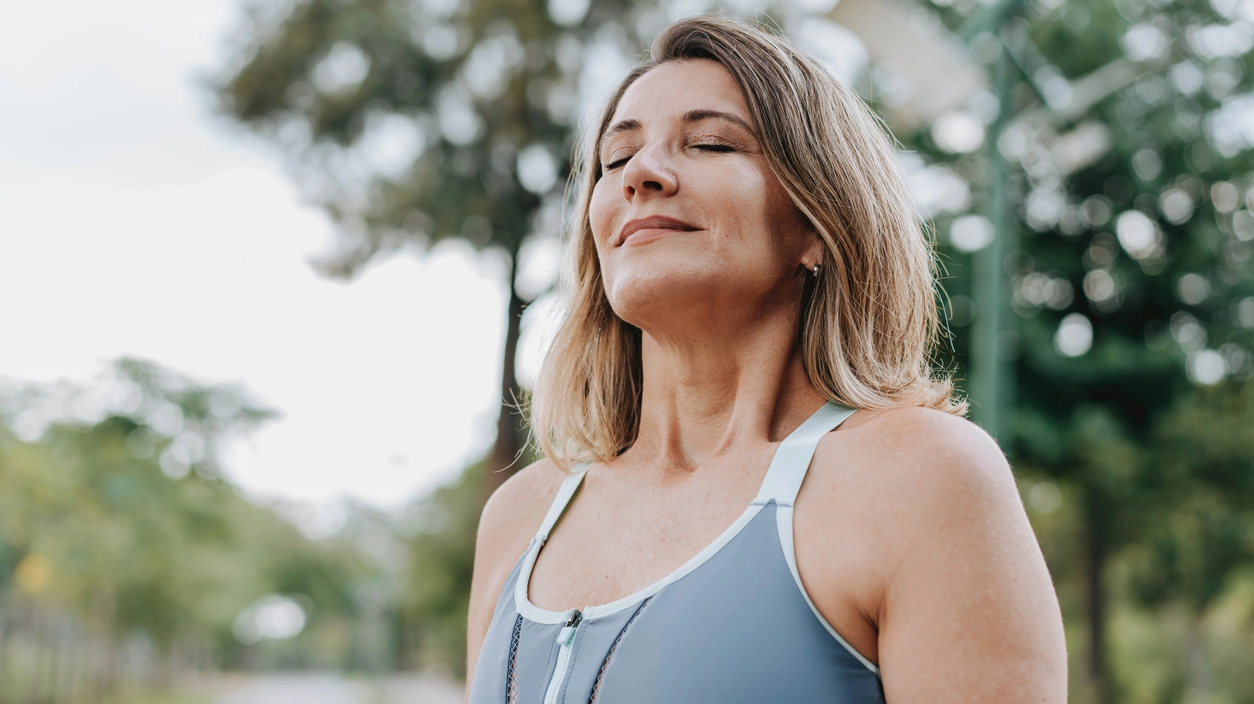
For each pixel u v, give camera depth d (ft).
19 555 75.15
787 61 4.32
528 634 3.88
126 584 87.97
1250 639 63.16
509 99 54.75
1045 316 53.62
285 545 188.44
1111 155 51.96
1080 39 51.98
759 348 4.18
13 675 61.26
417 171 57.62
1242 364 53.88
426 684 146.30
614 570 3.87
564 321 5.06
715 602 3.37
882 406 3.89
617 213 4.29
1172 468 50.78
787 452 3.71
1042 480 54.19
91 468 81.56
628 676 3.38
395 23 55.26
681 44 4.48
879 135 4.58
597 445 4.74
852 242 4.19
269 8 58.29
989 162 22.08
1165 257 54.54
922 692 3.16
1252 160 52.70
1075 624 62.23
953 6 52.13
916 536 3.27
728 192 4.08
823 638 3.27
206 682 136.46
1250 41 53.83
